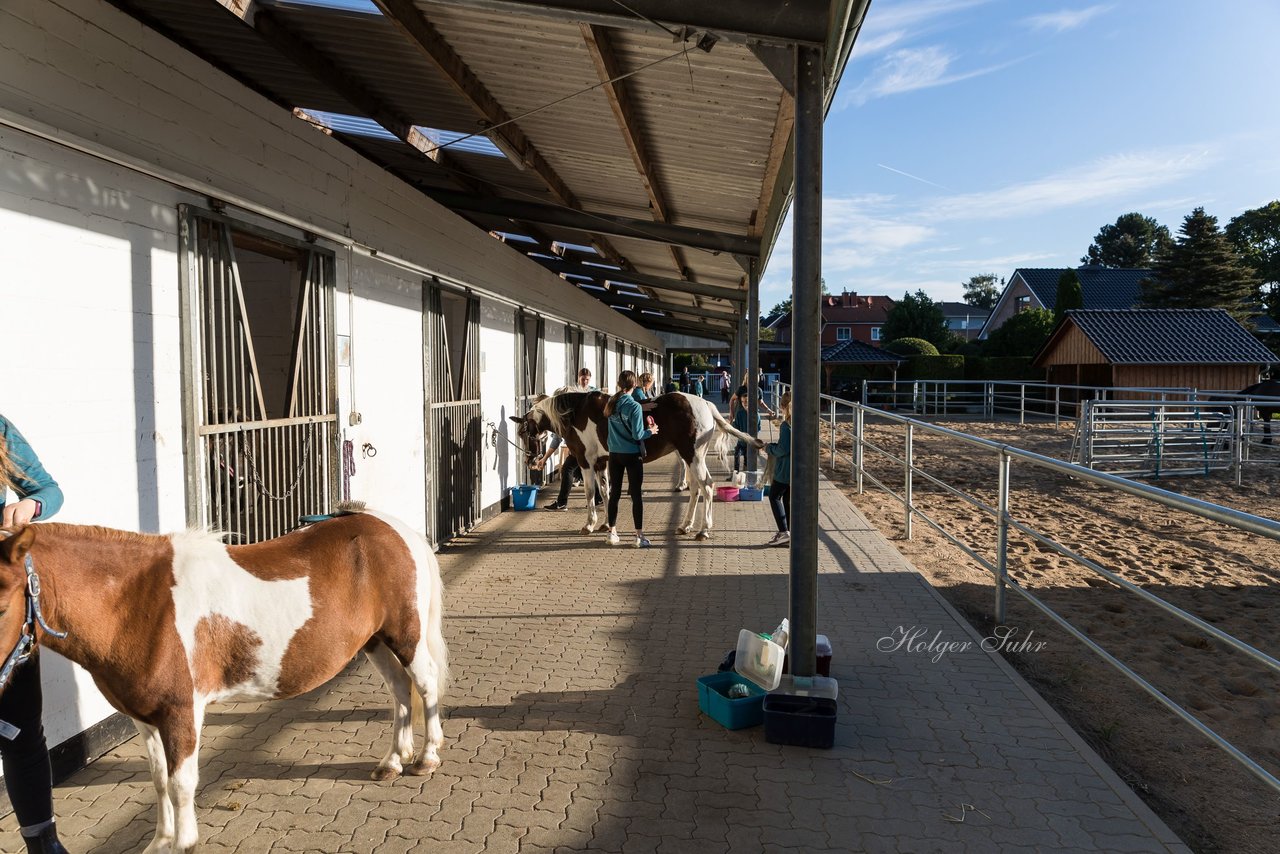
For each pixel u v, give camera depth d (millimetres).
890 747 3713
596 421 8547
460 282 8500
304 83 6035
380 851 2916
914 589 6332
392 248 6797
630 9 3648
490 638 5219
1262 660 2830
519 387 10984
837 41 3424
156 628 2596
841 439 20562
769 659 3992
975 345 42688
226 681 2803
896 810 3184
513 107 5945
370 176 6332
